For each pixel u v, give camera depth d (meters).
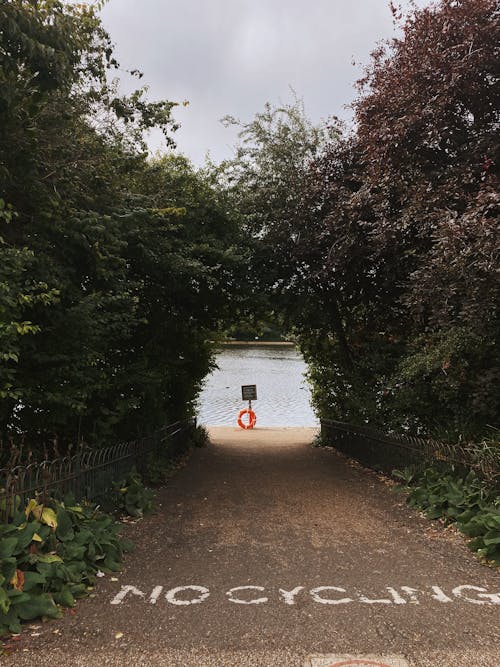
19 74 4.77
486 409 6.75
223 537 5.41
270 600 3.85
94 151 6.51
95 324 5.84
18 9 4.24
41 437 6.37
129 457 7.01
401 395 8.59
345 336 12.40
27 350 5.67
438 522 5.86
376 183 8.30
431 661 3.02
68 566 3.97
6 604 3.27
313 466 10.29
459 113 7.86
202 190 10.57
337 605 3.77
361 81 9.35
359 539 5.33
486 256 5.50
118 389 7.21
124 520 5.90
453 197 7.15
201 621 3.51
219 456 11.98
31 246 5.47
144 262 8.05
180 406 11.73
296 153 11.89
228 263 9.96
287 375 45.06
